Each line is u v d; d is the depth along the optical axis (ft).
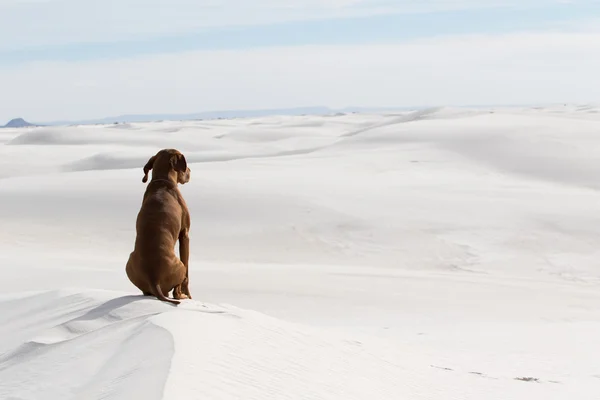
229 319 34.73
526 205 170.71
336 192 180.24
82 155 468.34
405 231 150.61
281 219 155.74
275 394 26.27
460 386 40.78
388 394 33.30
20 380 27.14
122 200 170.81
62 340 32.30
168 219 36.29
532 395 42.78
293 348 34.14
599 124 297.94
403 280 111.45
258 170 226.38
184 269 37.68
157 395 21.52
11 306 43.86
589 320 85.30
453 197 178.91
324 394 28.99
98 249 140.26
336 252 140.26
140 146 590.55
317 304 87.45
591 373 52.34
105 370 26.04
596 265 132.98
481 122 331.77
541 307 93.86
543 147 249.34
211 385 24.20
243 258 134.92
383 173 222.69
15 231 150.10
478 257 137.18
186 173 38.50
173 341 27.61
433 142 277.85
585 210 166.50
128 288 88.02
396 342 53.88
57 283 92.22
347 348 39.65
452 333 70.95
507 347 63.16
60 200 171.63
